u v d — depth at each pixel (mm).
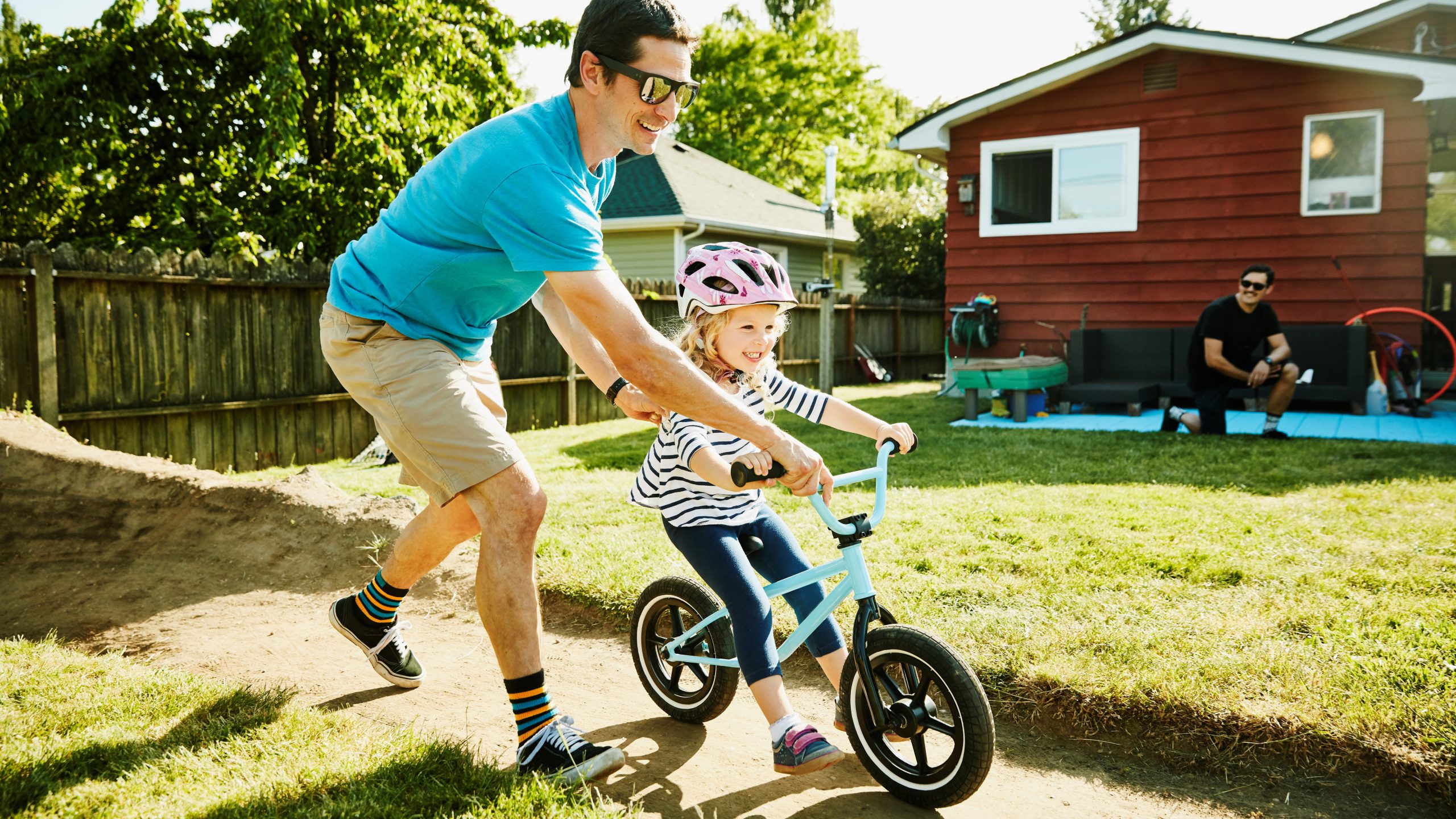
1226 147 10188
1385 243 9578
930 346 19062
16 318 6152
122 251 6703
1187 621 3088
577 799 2133
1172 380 10273
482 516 2283
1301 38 13016
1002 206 11414
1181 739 2496
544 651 3393
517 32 11859
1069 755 2545
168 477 4723
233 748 2359
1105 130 10719
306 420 8102
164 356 7020
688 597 2756
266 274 7684
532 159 2064
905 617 3205
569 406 10531
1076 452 6855
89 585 3963
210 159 10883
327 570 4121
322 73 10469
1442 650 2758
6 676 2795
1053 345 11164
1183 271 10477
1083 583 3535
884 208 20578
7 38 12047
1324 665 2684
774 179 34156
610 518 4848
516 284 2330
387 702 2900
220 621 3646
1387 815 2191
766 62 34750
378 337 2297
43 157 9727
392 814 2010
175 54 10180
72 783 2129
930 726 2229
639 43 2074
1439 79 8953
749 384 2635
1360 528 4281
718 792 2367
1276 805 2252
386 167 10266
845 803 2305
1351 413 9273
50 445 4980
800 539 4305
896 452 2500
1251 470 5922
